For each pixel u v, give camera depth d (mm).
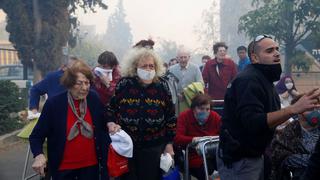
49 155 5016
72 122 4965
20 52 31266
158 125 5445
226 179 4605
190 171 6480
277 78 4461
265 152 4922
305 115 4879
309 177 2992
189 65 9906
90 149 5012
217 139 5969
